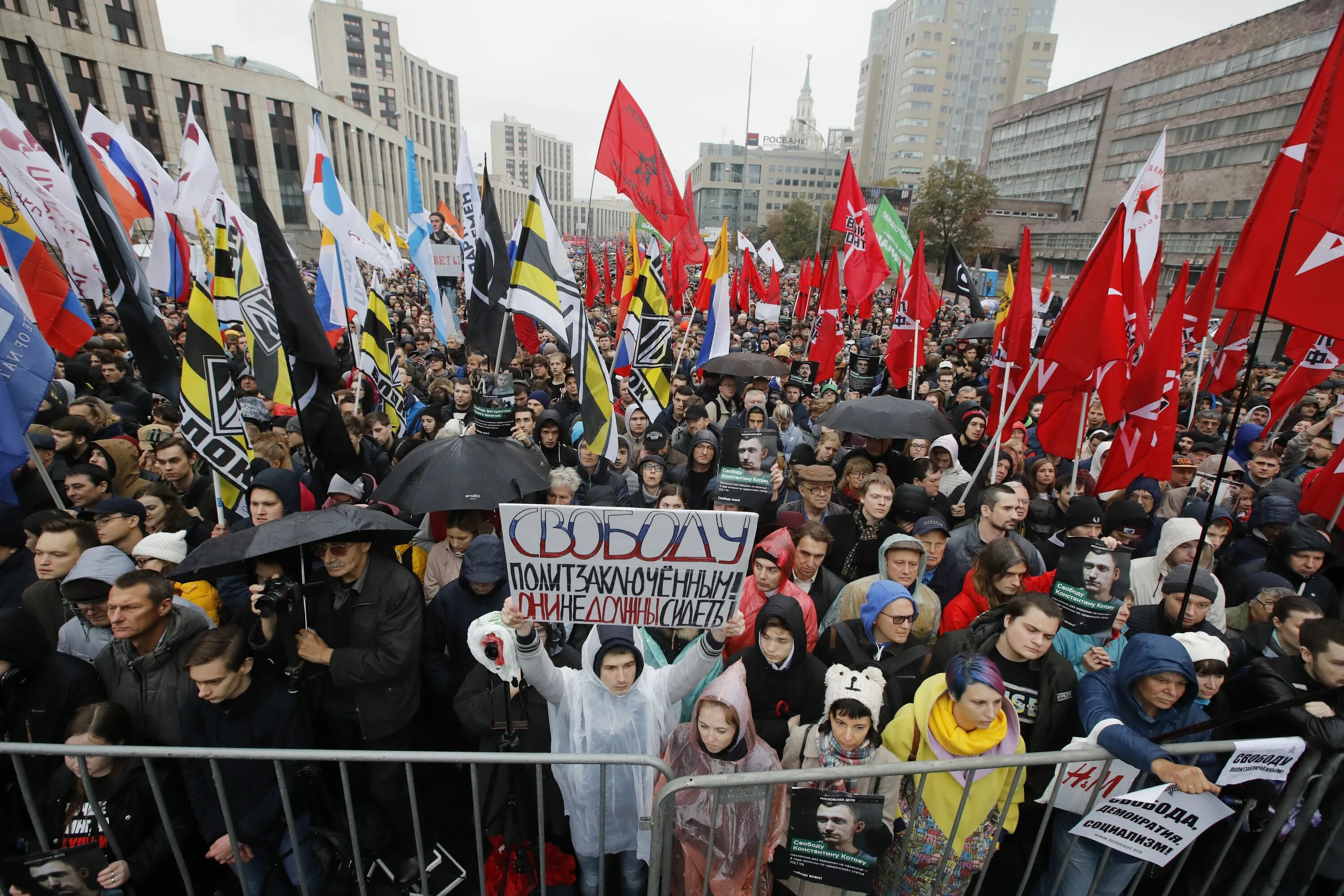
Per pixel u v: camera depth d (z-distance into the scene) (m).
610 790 3.02
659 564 2.57
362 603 3.23
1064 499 5.73
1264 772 2.54
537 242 5.68
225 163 46.72
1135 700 2.84
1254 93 45.00
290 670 3.08
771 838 2.89
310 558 3.42
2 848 2.86
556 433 6.61
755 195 110.50
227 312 5.82
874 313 28.64
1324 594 4.48
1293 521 4.82
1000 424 5.55
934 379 11.50
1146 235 6.48
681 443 7.57
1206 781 2.38
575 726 2.99
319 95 52.81
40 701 2.95
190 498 5.51
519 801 3.24
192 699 2.97
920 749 2.93
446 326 10.18
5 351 3.79
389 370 7.78
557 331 5.69
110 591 3.11
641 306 6.92
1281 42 42.97
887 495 4.58
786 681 3.26
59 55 37.41
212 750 2.40
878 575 4.07
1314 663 2.91
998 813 2.90
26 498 5.01
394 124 100.81
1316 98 3.37
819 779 2.37
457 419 6.84
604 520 2.50
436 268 14.20
